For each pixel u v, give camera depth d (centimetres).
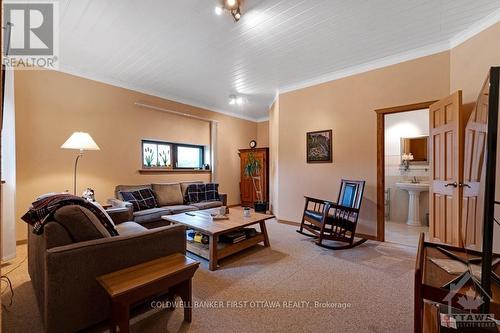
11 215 264
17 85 306
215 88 445
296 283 215
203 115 540
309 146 407
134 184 418
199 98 504
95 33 262
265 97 499
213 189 473
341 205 316
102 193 379
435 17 240
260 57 323
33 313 169
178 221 284
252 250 298
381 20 244
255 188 583
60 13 228
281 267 249
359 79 355
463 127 254
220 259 269
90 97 368
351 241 302
